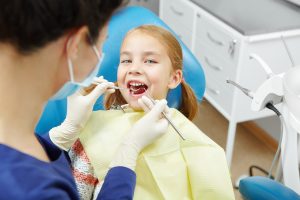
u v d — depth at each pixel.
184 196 1.01
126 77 1.09
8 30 0.48
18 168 0.51
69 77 0.57
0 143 0.53
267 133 2.36
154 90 1.09
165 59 1.10
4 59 0.50
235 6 1.95
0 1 0.46
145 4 2.73
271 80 0.98
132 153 0.89
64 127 0.99
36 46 0.49
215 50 1.95
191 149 1.04
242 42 1.69
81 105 0.99
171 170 1.00
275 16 1.83
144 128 0.92
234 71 1.80
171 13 2.38
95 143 1.04
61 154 0.67
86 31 0.54
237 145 2.32
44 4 0.47
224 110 1.99
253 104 1.04
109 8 0.54
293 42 1.76
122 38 1.26
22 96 0.53
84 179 1.00
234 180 2.02
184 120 1.09
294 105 0.86
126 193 0.74
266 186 0.98
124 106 1.14
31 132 0.59
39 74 0.53
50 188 0.52
